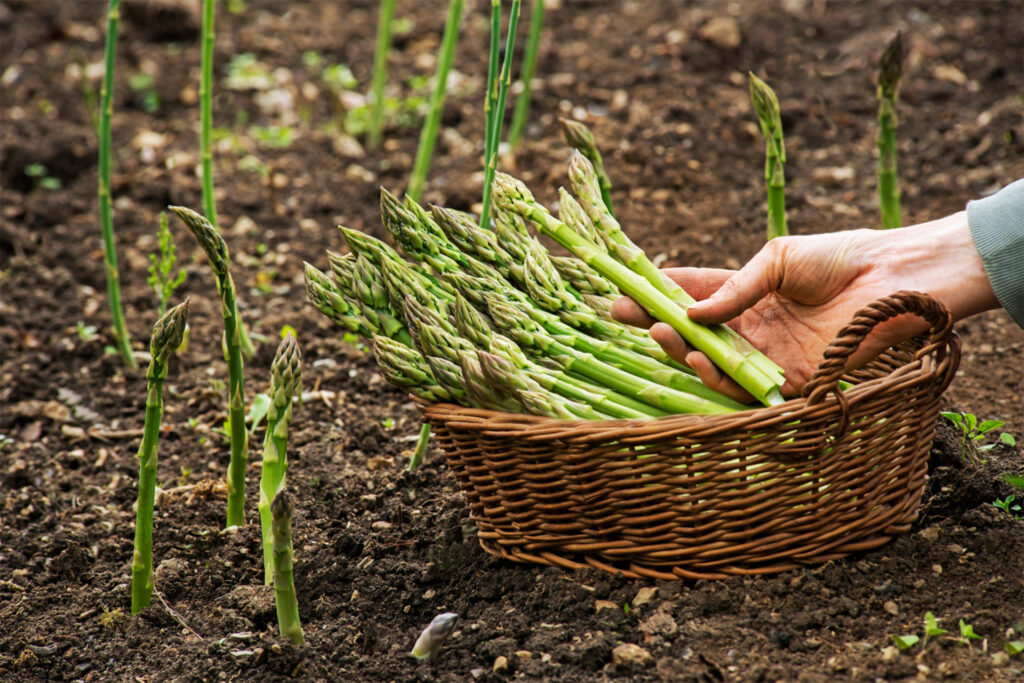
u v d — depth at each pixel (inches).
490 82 118.4
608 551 96.7
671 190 191.6
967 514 100.7
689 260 169.5
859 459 91.4
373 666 91.5
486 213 122.4
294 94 235.5
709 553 93.1
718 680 84.5
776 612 90.5
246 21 270.4
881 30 234.8
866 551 96.7
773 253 98.1
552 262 111.1
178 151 213.5
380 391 147.3
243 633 98.1
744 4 254.5
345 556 109.4
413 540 111.0
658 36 239.1
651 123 208.4
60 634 101.2
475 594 101.0
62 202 193.9
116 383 153.3
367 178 203.0
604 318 109.0
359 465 129.0
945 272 96.9
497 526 102.9
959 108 207.9
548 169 194.4
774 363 99.9
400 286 104.2
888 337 95.3
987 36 229.6
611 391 102.6
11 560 115.0
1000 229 94.5
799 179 193.0
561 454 92.6
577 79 225.3
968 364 141.3
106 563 114.0
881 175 137.7
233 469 113.8
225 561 109.8
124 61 249.8
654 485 91.4
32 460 135.5
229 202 195.5
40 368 156.3
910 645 85.5
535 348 104.2
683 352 101.3
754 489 90.4
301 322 164.7
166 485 128.2
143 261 181.2
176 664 94.2
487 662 91.8
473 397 99.0
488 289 107.9
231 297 106.5
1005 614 88.8
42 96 232.5
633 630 91.0
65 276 175.5
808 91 218.8
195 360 157.1
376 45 256.1
